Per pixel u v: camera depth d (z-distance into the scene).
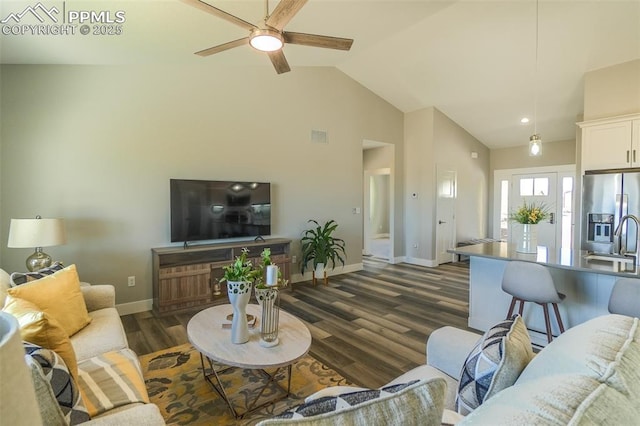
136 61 3.80
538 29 3.98
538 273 2.55
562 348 1.01
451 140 6.93
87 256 3.70
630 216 2.76
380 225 10.38
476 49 4.58
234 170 4.70
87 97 3.67
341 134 5.91
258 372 2.59
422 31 4.34
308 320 3.76
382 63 5.40
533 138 3.39
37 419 0.49
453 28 4.20
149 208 4.05
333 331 3.45
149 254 4.05
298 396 2.30
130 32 3.02
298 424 0.68
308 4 3.23
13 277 2.25
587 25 3.79
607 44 4.00
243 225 4.68
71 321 2.13
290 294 4.75
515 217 3.25
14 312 1.53
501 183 7.79
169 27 3.01
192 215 4.23
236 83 4.69
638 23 3.63
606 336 0.99
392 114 6.76
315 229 5.59
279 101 5.13
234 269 2.13
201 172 4.41
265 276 2.13
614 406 0.69
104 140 3.76
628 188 3.96
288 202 5.28
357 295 4.71
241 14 2.90
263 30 2.31
